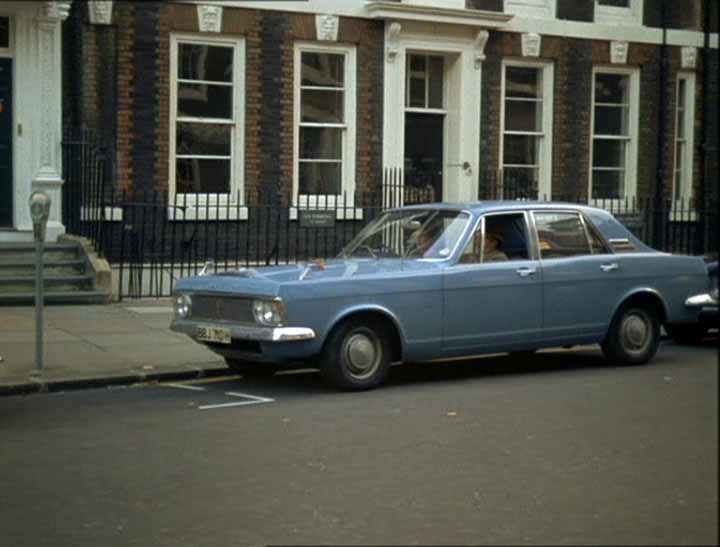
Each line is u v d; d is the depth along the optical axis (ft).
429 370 34.06
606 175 62.95
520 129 60.34
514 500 9.05
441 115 58.03
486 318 31.45
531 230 32.76
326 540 9.82
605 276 33.22
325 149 54.65
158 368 33.55
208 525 17.03
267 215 51.78
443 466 15.75
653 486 5.85
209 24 49.49
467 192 57.82
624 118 62.75
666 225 59.57
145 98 48.91
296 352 29.25
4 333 39.04
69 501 19.42
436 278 30.66
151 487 20.29
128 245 49.73
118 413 27.94
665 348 27.48
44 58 49.06
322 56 54.08
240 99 51.42
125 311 45.01
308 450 22.00
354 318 29.89
